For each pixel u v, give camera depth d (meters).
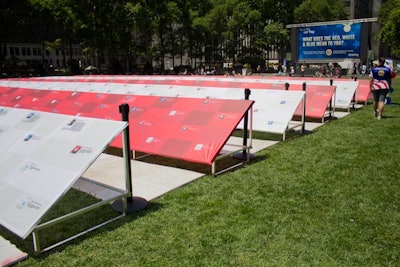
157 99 7.40
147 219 4.03
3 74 34.31
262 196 4.68
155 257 3.28
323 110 9.84
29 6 32.31
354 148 7.03
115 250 3.40
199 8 45.75
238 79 14.34
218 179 5.34
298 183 5.13
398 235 3.63
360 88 14.30
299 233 3.69
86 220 4.02
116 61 38.97
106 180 5.40
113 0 34.19
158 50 43.22
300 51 33.84
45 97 10.04
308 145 7.36
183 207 4.35
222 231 3.74
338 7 60.19
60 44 41.84
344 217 4.04
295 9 51.44
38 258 3.28
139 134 6.59
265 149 7.12
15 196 3.69
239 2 48.44
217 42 48.59
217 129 5.86
